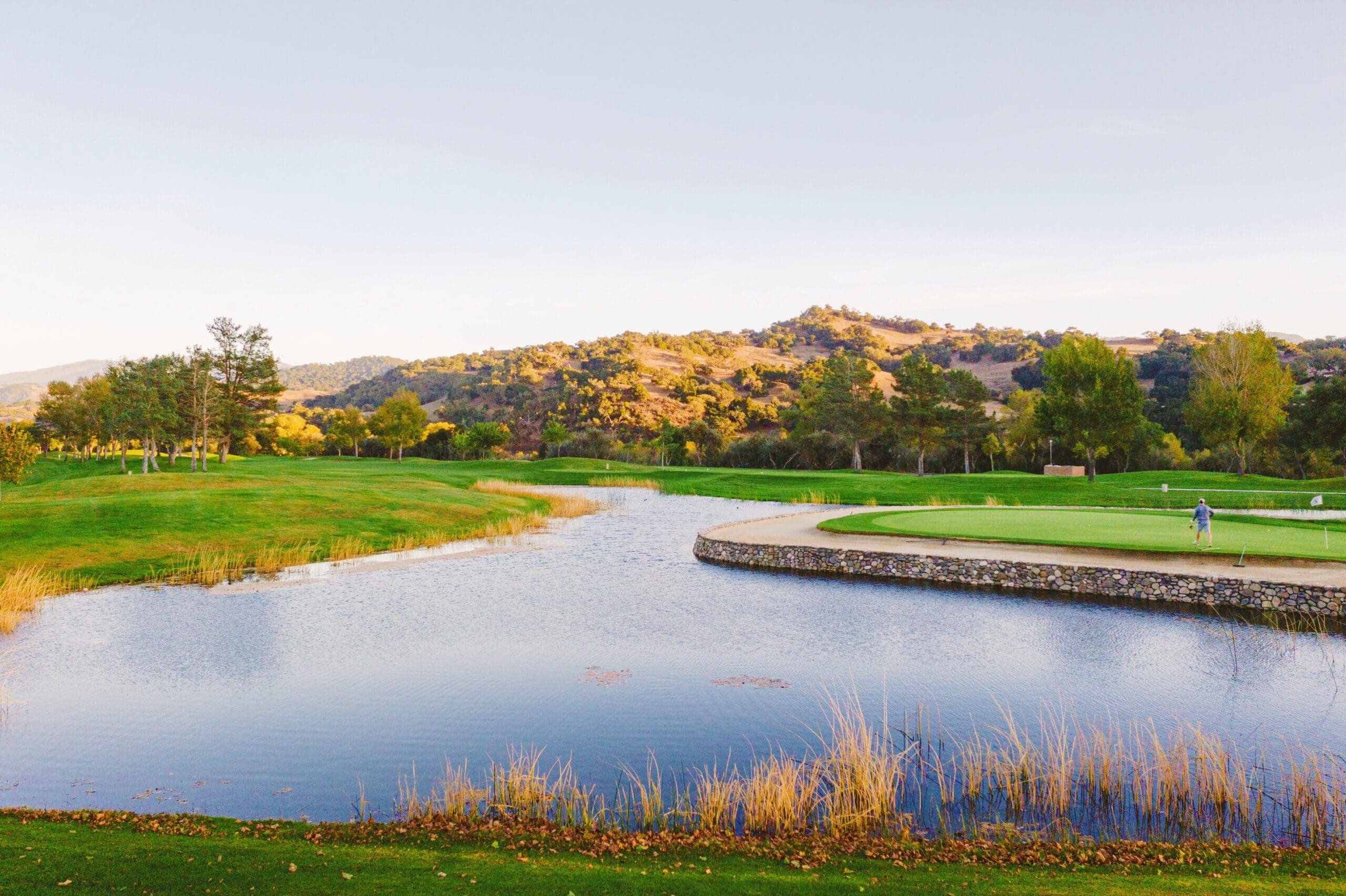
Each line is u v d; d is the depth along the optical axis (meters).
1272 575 20.73
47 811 9.14
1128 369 60.84
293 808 10.03
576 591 24.02
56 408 95.62
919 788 10.65
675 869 7.77
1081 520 32.88
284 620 20.17
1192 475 61.97
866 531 30.03
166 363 75.38
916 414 90.56
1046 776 10.48
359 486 47.53
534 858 8.01
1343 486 53.66
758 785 9.73
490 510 43.38
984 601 22.19
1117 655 16.86
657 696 14.40
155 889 6.84
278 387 80.31
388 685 15.02
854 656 16.86
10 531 29.39
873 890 7.26
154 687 14.92
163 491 42.97
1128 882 7.52
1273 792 10.41
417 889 7.00
